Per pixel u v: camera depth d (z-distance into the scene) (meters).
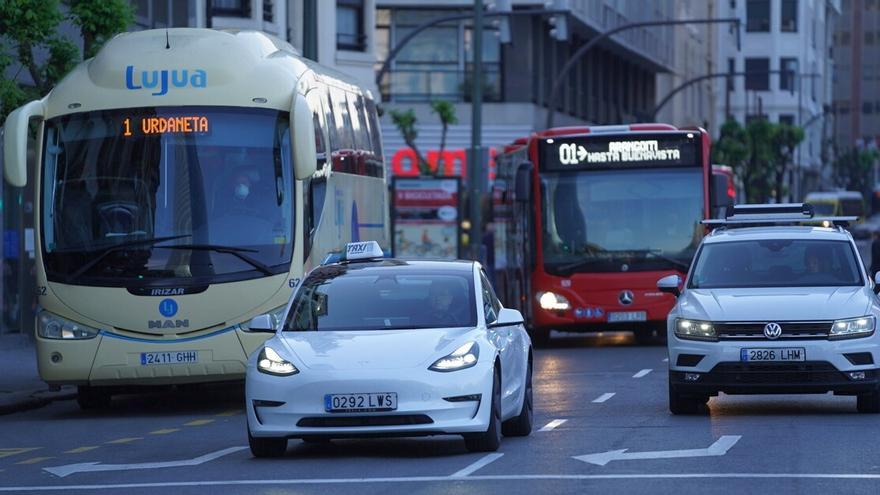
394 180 111.69
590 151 79.06
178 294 50.16
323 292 40.34
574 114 178.12
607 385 57.84
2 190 79.94
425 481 33.28
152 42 52.69
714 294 46.53
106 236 50.72
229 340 50.31
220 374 50.56
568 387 57.31
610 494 30.88
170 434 45.84
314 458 37.94
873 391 44.84
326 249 54.84
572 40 178.50
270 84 52.03
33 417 53.19
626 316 78.44
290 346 37.91
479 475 34.00
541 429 43.31
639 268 78.44
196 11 99.81
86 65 53.28
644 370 64.88
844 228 51.44
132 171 51.06
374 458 37.56
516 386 40.38
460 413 36.69
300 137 50.59
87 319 50.47
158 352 50.16
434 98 160.75
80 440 45.16
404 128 143.62
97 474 36.53
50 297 50.78
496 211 103.81
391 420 36.50
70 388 61.78
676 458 36.25
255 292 50.47
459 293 39.97
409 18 160.88
